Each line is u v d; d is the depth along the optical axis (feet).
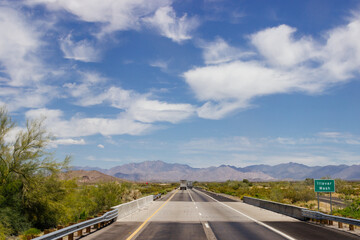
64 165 66.39
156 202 120.57
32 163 63.67
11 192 61.72
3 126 61.82
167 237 42.52
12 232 57.31
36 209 63.93
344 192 205.57
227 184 435.12
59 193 66.74
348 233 46.70
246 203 118.93
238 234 45.42
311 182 311.27
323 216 56.80
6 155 61.82
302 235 44.55
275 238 42.11
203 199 145.28
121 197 118.52
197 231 48.11
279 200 151.02
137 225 54.49
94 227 51.37
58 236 34.60
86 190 90.99
